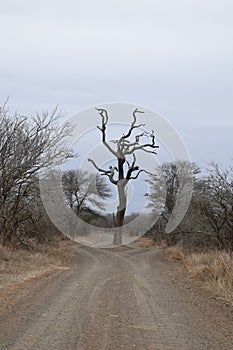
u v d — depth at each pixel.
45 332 7.65
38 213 24.22
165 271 17.28
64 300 10.52
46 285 12.71
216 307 10.15
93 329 7.98
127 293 11.88
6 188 20.81
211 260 18.03
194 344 7.23
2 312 9.00
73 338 7.37
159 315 9.26
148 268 18.34
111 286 13.05
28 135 21.28
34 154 21.34
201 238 24.72
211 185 23.20
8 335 7.39
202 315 9.33
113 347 6.97
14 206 21.78
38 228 24.91
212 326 8.42
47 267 17.33
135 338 7.51
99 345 7.05
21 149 20.98
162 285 13.48
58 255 21.42
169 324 8.51
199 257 19.19
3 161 20.42
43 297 10.78
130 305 10.23
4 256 18.11
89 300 10.67
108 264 19.81
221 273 14.23
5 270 15.01
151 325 8.41
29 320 8.43
